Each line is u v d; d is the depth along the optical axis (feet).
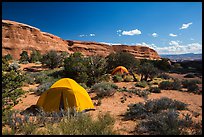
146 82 64.69
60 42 440.45
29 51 329.93
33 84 60.18
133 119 26.40
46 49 364.58
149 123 22.97
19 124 22.56
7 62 25.90
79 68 65.21
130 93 44.11
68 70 68.03
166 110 28.76
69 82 31.53
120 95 42.39
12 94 25.71
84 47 459.73
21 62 151.33
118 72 83.30
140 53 524.93
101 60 68.54
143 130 21.29
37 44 360.69
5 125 23.24
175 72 136.46
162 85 55.11
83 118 23.18
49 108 29.89
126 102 37.70
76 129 20.26
